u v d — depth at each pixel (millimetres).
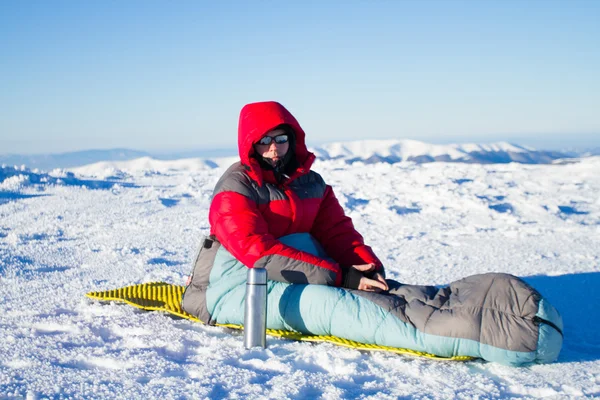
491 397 2502
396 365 2916
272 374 2715
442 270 5609
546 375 2811
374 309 3139
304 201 3705
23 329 3357
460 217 9484
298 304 3271
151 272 5266
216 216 3486
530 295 2988
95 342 3162
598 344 3383
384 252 6645
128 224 8125
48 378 2572
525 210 10297
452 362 2980
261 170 3594
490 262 6059
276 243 3363
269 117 3469
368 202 10703
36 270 5230
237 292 3459
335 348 3146
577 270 5625
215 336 3352
